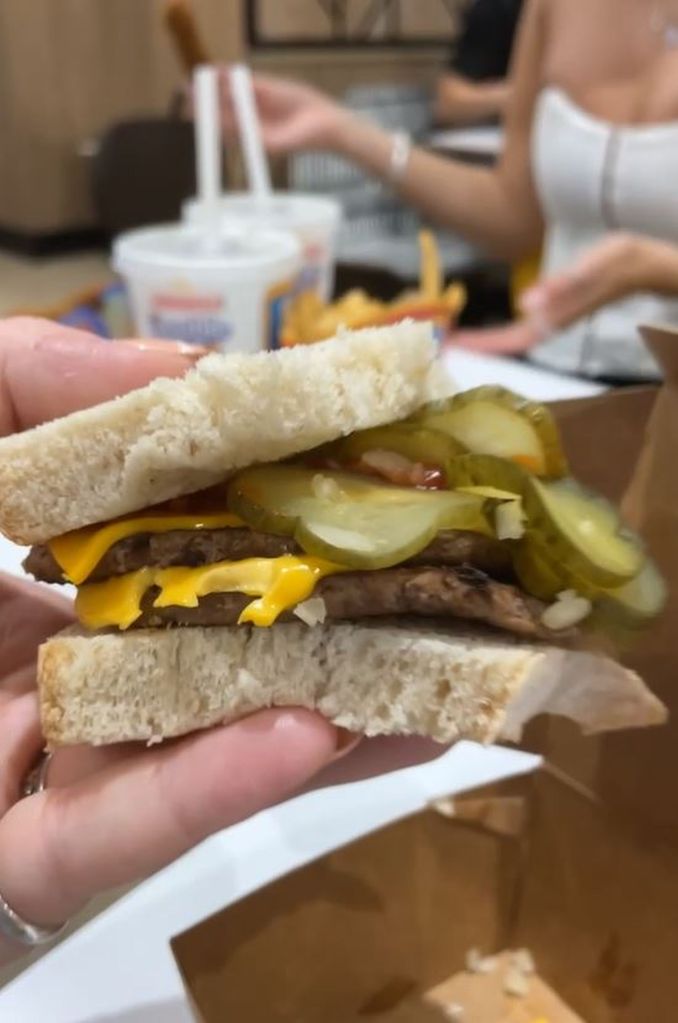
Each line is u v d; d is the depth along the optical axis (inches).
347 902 7.3
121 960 7.3
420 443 7.0
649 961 7.6
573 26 22.8
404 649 6.5
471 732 6.3
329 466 7.2
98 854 6.2
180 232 15.1
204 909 7.8
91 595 7.1
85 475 6.8
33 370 8.3
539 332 17.5
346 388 6.6
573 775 7.9
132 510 7.0
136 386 8.3
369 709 6.6
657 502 7.8
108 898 7.9
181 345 8.6
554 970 8.1
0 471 6.8
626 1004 7.7
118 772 6.5
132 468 6.7
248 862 8.2
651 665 7.9
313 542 6.3
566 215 22.9
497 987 8.1
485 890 8.1
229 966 6.7
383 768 7.8
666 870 7.5
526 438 6.9
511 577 7.0
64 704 6.8
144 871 6.4
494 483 6.6
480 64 34.9
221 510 7.2
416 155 25.2
